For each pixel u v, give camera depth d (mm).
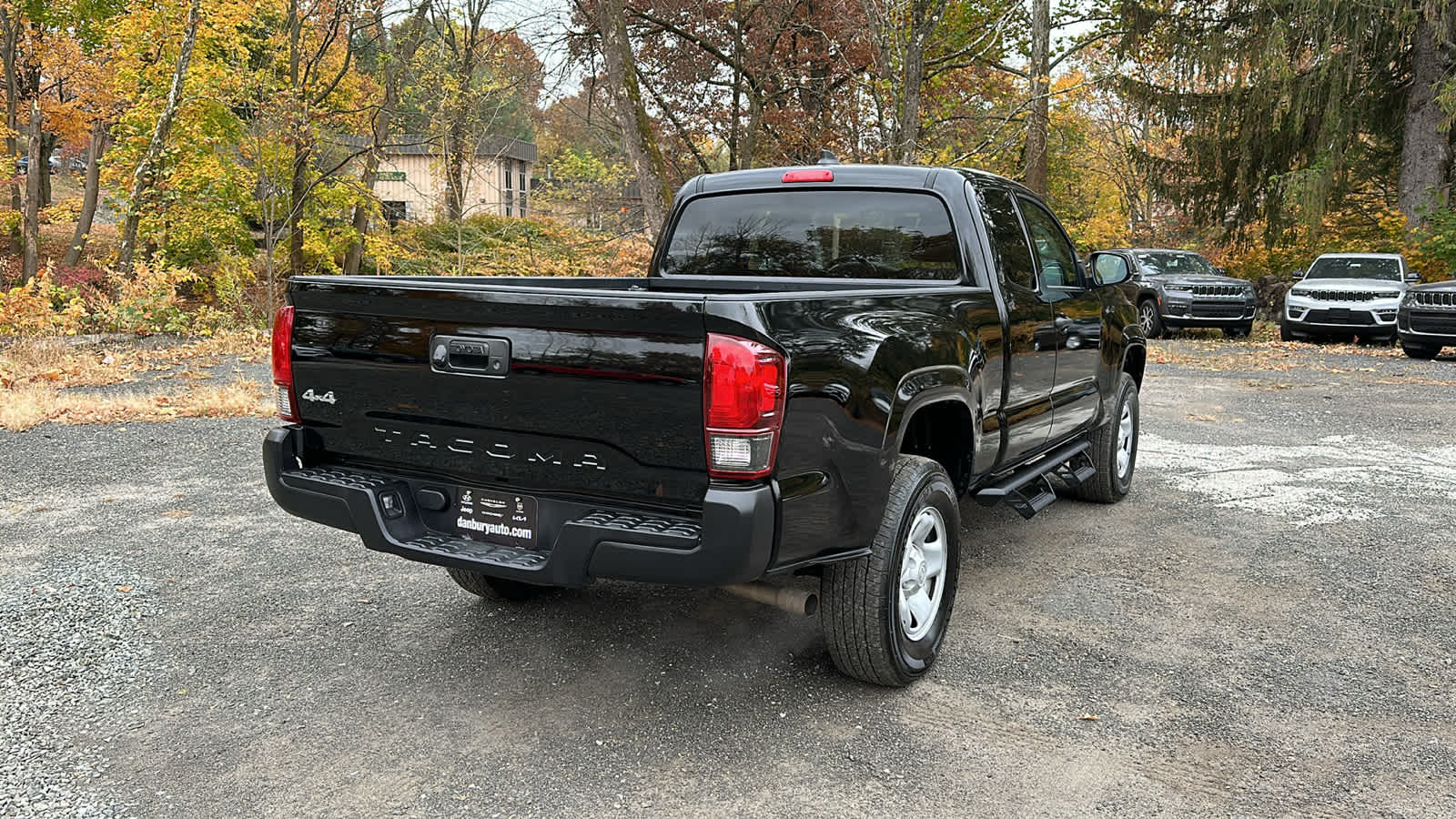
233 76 18953
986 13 19250
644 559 2861
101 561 4961
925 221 4395
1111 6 22766
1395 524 5809
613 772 3000
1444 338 14836
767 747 3150
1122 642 4031
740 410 2746
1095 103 30031
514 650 3932
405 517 3391
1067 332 5059
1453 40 21516
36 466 6992
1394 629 4176
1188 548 5336
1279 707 3439
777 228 4754
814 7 22312
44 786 2895
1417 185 22062
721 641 4035
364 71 23562
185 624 4168
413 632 4117
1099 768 3021
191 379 11461
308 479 3461
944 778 2961
